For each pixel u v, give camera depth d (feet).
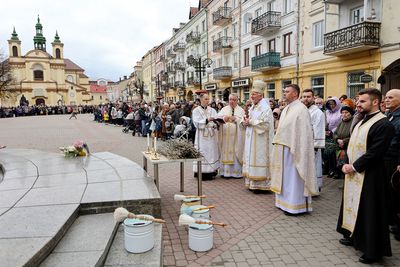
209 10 118.73
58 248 11.14
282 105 33.09
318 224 16.52
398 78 46.32
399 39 43.93
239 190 22.82
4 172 21.45
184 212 15.35
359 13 50.83
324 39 54.39
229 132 26.14
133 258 11.64
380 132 12.19
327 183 25.14
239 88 96.84
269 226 16.29
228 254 13.41
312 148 17.42
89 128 81.20
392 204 14.79
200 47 130.11
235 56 98.68
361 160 12.35
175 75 168.04
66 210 13.57
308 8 62.64
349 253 13.42
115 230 13.28
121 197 15.21
